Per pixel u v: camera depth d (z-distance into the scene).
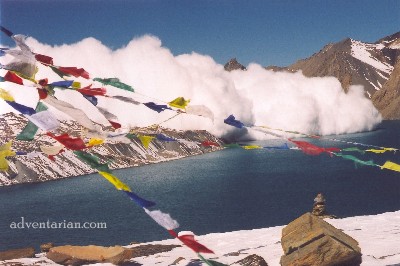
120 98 4.48
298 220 16.44
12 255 21.03
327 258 14.77
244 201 169.00
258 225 130.50
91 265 18.45
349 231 21.91
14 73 3.86
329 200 163.50
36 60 4.04
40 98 3.91
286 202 163.88
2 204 184.50
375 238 19.72
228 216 144.88
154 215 3.13
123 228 137.38
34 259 20.23
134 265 18.47
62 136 3.69
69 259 19.47
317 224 16.02
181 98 4.76
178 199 181.38
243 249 19.91
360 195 170.38
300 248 15.24
